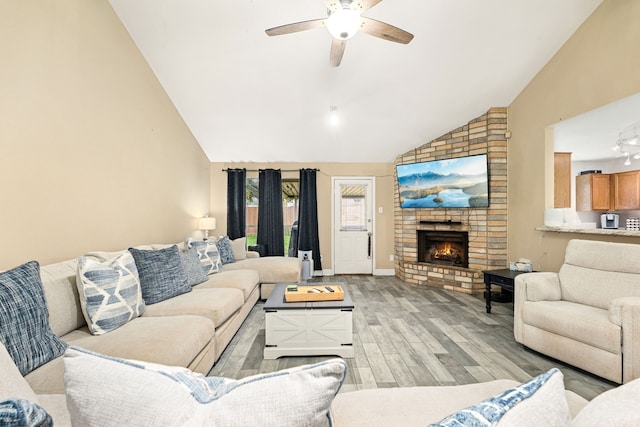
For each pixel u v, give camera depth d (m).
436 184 4.60
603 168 5.69
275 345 2.37
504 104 4.03
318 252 5.41
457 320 3.16
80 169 2.39
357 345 2.57
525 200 3.80
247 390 0.52
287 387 0.51
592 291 2.32
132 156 3.07
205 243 3.60
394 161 5.48
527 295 2.44
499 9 2.71
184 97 3.87
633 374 1.79
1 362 0.96
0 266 1.79
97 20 2.58
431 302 3.80
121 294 1.91
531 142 3.67
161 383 0.52
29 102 1.97
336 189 5.54
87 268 1.80
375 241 5.54
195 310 2.21
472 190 4.25
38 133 2.03
